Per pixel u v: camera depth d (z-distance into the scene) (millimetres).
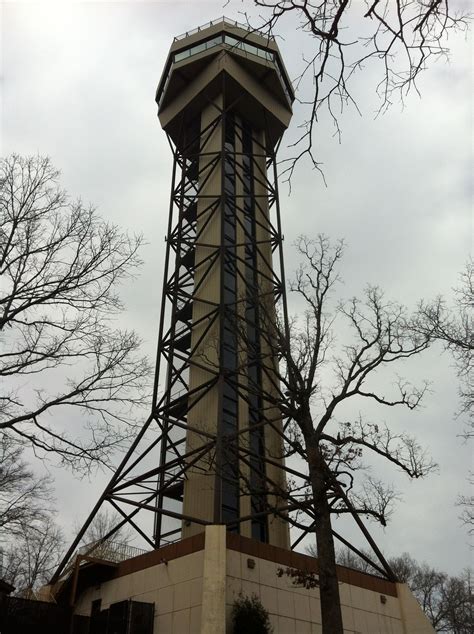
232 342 32375
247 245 37375
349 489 18062
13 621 23625
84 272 17688
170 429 31156
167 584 23172
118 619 22578
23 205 17953
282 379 20078
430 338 19641
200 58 41719
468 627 52250
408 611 28078
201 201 38781
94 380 16984
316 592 24750
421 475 18328
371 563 29203
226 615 20641
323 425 19219
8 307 16453
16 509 21141
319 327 20703
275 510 21156
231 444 25750
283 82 44219
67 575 27641
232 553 22469
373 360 20375
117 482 29438
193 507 27781
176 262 37219
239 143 41719
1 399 16594
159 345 34188
